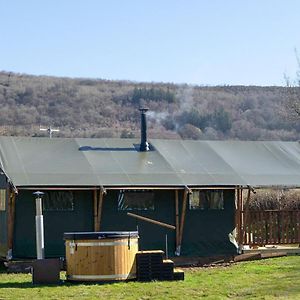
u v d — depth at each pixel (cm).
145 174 2127
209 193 2197
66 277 1611
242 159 2386
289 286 1509
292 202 2881
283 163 2408
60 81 10456
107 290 1456
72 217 2053
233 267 1964
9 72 10369
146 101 9494
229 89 8994
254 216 2230
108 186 2011
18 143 2238
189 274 1783
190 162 2281
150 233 2117
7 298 1372
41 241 1728
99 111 9331
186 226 2161
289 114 4759
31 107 9150
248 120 7838
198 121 8244
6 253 1998
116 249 1570
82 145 2305
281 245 2267
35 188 1952
